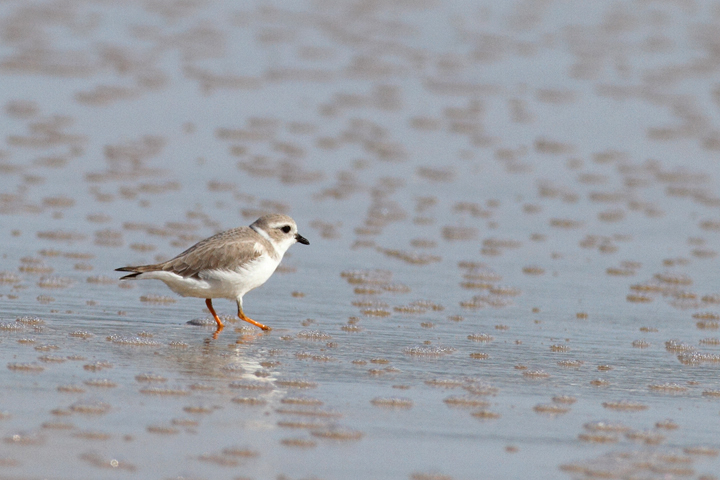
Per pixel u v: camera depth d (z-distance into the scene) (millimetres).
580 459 8078
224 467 7508
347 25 42750
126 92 28969
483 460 7973
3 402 8492
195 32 39469
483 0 50094
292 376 9906
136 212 18031
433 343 11500
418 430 8562
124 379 9414
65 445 7672
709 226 19188
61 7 42750
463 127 27500
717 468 8031
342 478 7473
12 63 31391
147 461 7496
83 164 21469
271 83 31672
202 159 22594
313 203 19438
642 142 26812
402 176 22172
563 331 12391
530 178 22562
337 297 13555
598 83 34094
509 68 35875
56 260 14633
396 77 33688
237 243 11664
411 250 16438
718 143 27000
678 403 9719
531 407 9336
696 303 14227
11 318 11453
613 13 47688
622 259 16703
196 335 11398
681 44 41438
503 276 15242
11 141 22984
